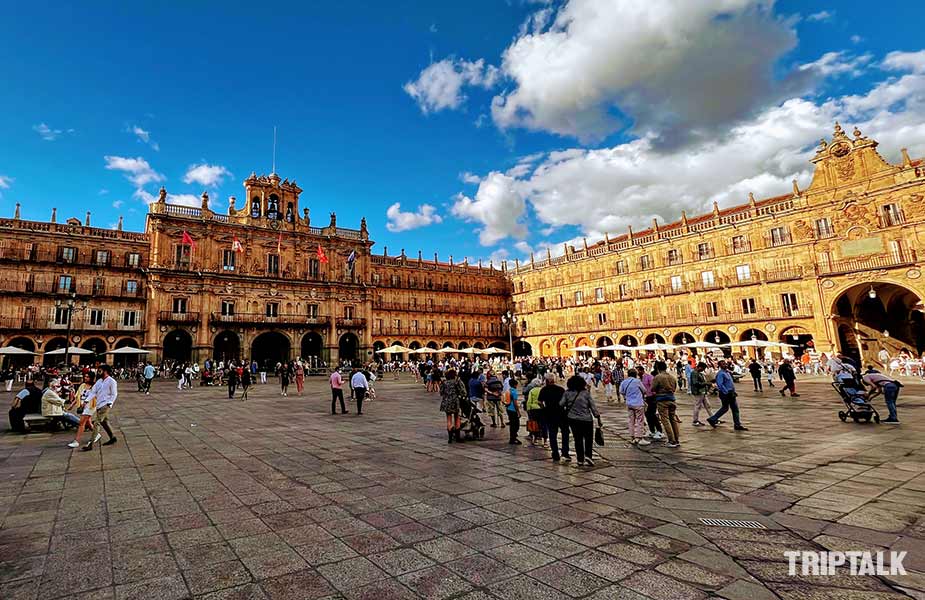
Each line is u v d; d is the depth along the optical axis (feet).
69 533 20.44
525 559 17.74
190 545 19.17
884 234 148.36
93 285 174.70
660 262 210.59
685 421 55.42
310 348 212.02
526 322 275.80
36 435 47.03
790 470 30.89
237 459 35.65
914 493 25.11
